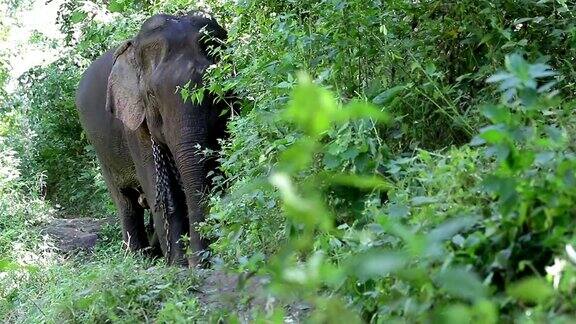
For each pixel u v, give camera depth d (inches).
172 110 403.2
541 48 258.4
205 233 327.9
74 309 275.9
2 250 471.5
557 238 126.6
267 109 282.8
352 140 222.5
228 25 430.6
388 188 201.9
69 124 755.4
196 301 242.8
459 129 247.3
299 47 267.6
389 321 139.1
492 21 241.1
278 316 151.7
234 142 298.5
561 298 116.8
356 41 264.1
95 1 624.7
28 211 555.2
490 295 125.1
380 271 114.7
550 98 150.4
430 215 152.3
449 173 164.1
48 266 401.7
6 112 739.4
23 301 337.1
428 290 129.3
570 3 273.1
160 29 419.2
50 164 746.8
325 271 120.1
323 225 110.2
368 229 171.2
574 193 128.9
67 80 745.0
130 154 501.0
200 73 402.0
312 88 101.2
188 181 396.8
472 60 261.9
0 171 581.3
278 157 250.2
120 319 250.5
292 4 319.0
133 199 529.3
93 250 532.7
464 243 136.1
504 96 153.6
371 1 269.1
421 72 256.8
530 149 145.5
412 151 247.4
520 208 131.5
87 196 725.3
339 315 127.0
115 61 462.3
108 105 461.1
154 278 282.2
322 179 213.9
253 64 307.7
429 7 270.5
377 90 256.1
